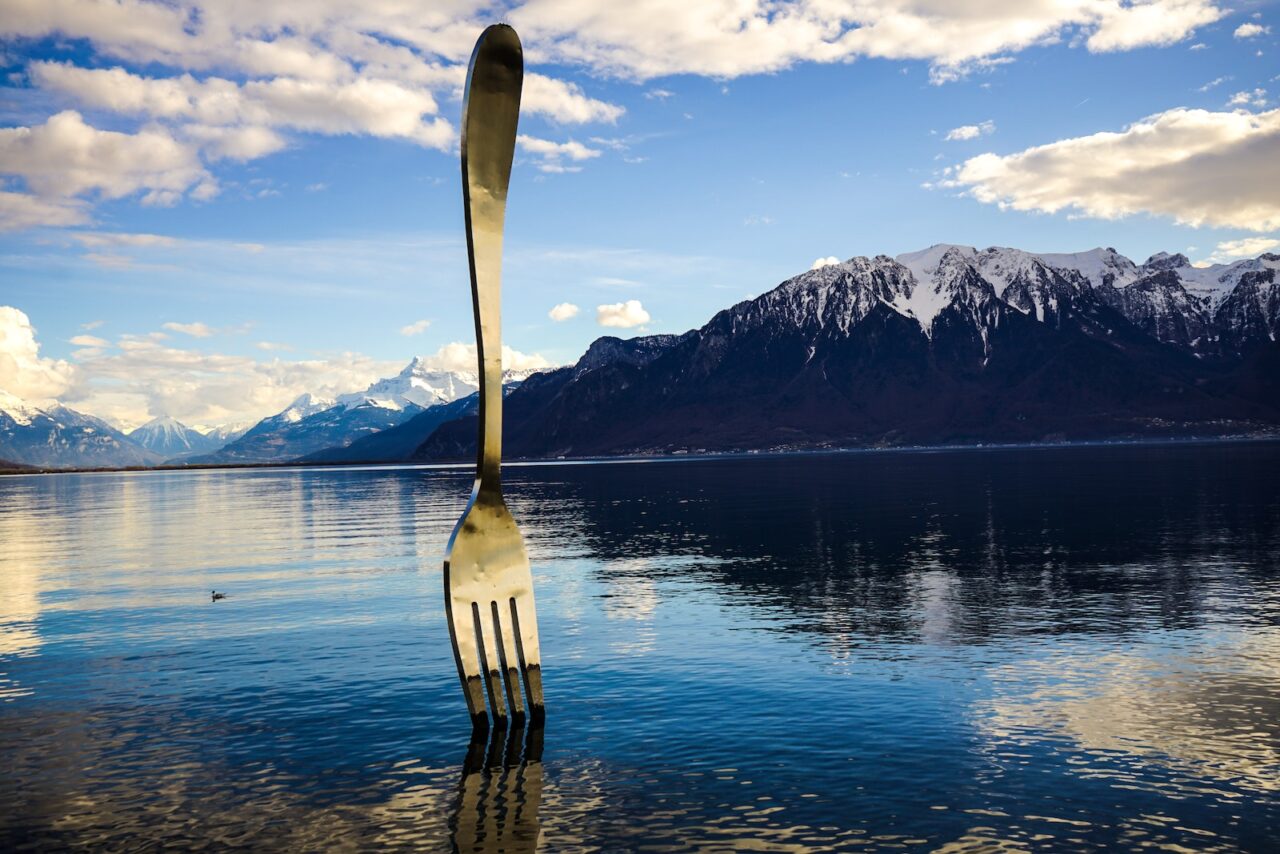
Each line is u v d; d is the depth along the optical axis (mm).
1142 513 60188
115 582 39719
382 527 66688
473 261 13312
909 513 65812
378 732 17328
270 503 107562
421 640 25969
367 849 12312
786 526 58531
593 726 17281
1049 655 22172
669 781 14508
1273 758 15039
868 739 16312
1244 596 29391
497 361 14289
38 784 14891
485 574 15992
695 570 38938
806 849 12094
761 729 17000
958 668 21156
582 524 64812
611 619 28250
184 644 26234
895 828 12664
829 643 24109
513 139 13242
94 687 21391
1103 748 15617
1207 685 19297
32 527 76875
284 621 29359
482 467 15164
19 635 28125
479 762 15438
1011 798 13602
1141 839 12227
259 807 13781
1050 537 47750
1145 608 27734
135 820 13359
